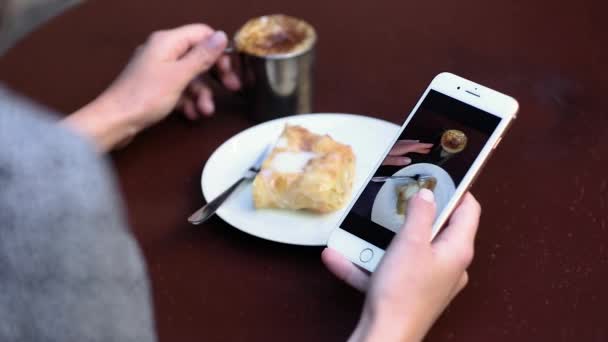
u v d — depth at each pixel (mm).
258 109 805
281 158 720
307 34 797
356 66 862
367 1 958
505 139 765
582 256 665
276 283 657
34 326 450
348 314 635
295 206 699
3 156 431
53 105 826
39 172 435
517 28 897
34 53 901
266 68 772
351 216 641
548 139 761
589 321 624
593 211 695
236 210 703
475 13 926
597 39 871
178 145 784
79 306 453
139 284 479
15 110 443
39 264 441
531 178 727
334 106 817
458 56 864
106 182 455
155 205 723
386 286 569
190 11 953
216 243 688
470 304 639
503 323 626
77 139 449
